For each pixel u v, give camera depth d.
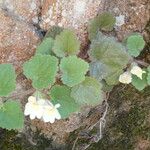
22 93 0.29
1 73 0.26
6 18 0.29
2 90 0.26
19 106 0.27
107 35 0.31
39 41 0.30
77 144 0.34
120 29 0.32
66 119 0.33
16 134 0.34
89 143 0.34
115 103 0.33
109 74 0.29
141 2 0.31
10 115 0.27
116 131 0.34
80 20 0.29
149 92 0.33
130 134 0.34
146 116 0.33
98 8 0.29
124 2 0.31
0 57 0.30
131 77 0.30
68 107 0.28
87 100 0.28
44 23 0.29
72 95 0.28
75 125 0.33
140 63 0.30
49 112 0.25
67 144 0.34
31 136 0.34
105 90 0.31
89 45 0.30
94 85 0.28
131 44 0.30
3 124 0.26
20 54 0.30
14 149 0.34
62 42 0.28
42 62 0.26
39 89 0.26
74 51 0.28
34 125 0.34
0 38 0.29
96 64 0.29
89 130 0.34
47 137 0.34
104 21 0.30
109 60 0.29
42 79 0.27
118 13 0.31
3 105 0.27
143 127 0.34
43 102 0.26
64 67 0.27
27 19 0.29
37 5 0.29
